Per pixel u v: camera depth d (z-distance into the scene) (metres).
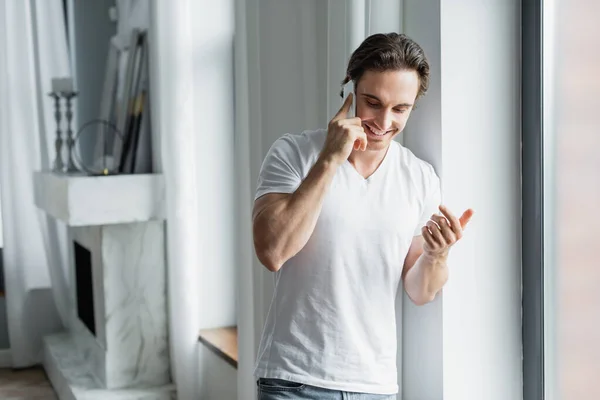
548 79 2.32
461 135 2.31
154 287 3.99
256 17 2.89
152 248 3.97
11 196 4.92
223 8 4.02
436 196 2.13
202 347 3.96
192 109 3.90
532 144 2.35
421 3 2.34
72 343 4.81
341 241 1.95
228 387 3.57
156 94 3.99
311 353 1.97
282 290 2.01
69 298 4.95
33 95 4.91
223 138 4.09
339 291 1.96
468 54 2.31
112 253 3.90
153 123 4.09
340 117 1.91
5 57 4.83
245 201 3.05
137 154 4.16
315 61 2.71
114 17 5.09
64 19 5.07
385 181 2.01
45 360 4.91
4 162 4.89
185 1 3.83
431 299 2.15
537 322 2.38
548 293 2.36
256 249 1.89
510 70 2.37
